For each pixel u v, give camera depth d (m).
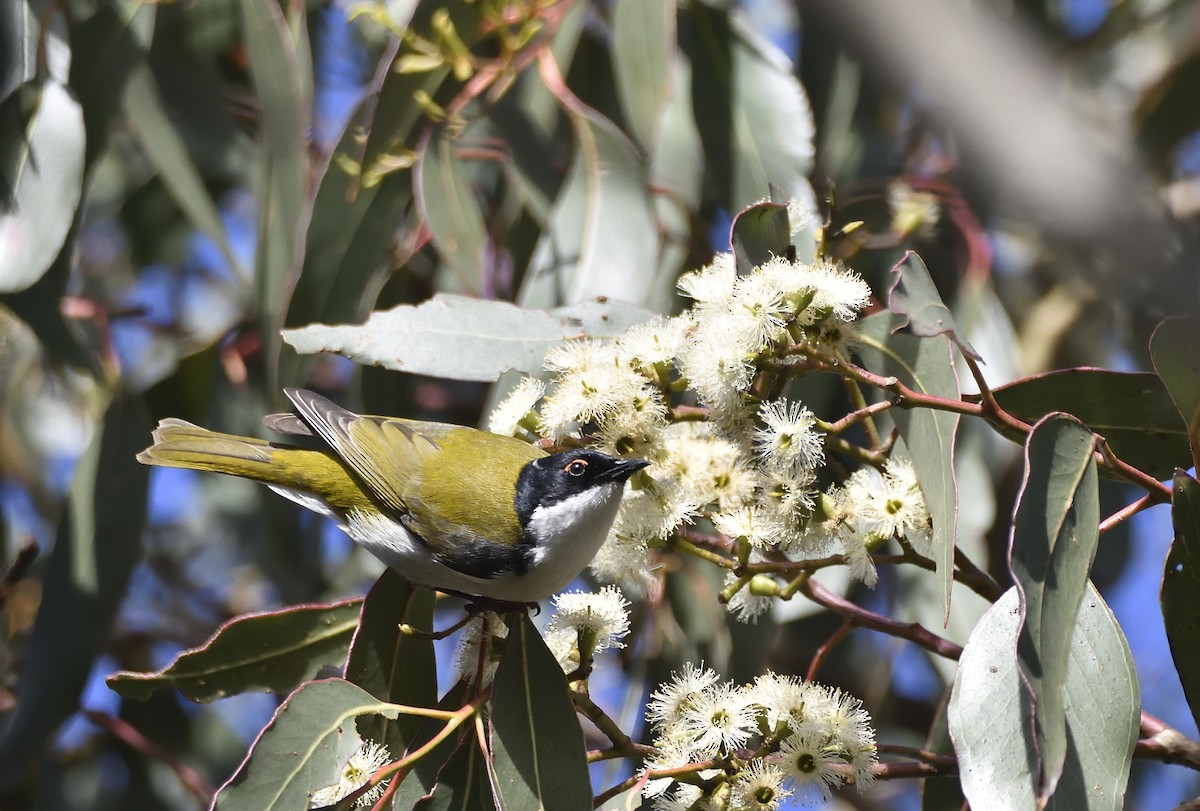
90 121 9.18
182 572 13.22
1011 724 5.50
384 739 6.75
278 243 9.12
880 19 4.60
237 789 5.98
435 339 7.13
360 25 11.55
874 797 12.31
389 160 8.73
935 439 6.03
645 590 7.00
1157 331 5.71
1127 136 9.94
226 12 10.55
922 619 8.83
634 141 9.69
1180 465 6.69
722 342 6.06
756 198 9.28
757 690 5.88
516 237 10.16
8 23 8.70
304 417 7.91
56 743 9.82
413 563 7.20
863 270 10.10
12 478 13.24
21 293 8.81
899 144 11.20
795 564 6.37
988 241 10.16
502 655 6.19
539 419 7.05
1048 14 10.15
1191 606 5.91
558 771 5.99
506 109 9.45
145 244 12.14
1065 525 5.28
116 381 9.66
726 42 9.52
